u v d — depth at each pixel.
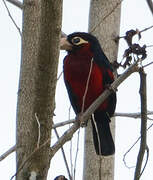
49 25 6.95
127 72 8.95
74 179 6.77
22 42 8.04
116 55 11.14
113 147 10.59
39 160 6.87
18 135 7.19
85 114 9.28
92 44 11.38
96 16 11.07
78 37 11.50
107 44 11.11
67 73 11.41
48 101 7.02
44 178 6.89
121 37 11.07
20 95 7.57
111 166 10.24
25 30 8.05
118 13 11.12
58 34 7.01
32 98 7.20
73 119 9.95
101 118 11.07
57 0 6.91
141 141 8.30
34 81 7.09
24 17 8.13
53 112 7.09
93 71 11.11
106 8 11.01
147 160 8.26
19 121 7.32
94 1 11.12
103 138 10.88
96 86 11.16
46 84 7.02
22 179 6.79
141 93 8.42
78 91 11.38
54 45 7.00
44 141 6.95
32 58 7.87
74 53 11.50
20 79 7.75
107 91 9.45
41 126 6.97
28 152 6.91
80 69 11.24
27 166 6.80
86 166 10.26
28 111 7.39
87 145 10.55
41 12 6.96
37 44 7.35
